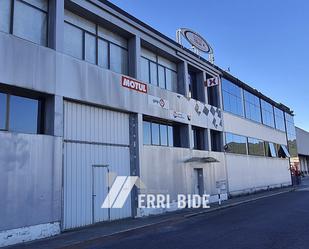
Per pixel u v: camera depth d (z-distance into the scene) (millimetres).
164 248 10766
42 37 14664
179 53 23953
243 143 33906
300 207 20547
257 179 35969
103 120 16984
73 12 16578
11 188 12055
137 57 19578
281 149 46219
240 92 34906
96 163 16312
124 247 11266
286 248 10008
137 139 18656
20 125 13336
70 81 14906
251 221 15703
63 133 14680
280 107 48312
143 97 19469
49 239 12484
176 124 23547
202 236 12555
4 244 11602
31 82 13211
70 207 14703
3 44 12445
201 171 24844
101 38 18109
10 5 13633
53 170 13539
